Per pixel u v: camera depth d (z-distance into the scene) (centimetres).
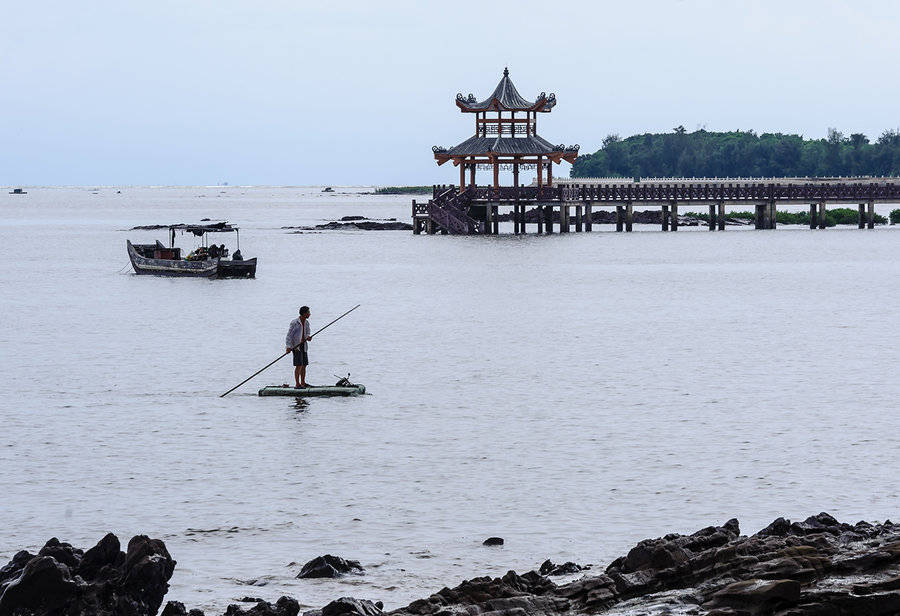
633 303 11981
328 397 6331
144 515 3994
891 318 10319
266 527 3859
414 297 12738
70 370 7306
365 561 3503
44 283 14638
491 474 4547
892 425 5428
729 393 6406
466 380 6931
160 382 6831
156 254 16262
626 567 3088
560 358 7894
